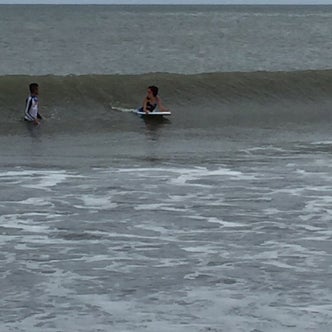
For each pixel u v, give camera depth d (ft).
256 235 46.24
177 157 71.77
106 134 87.56
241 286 38.01
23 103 102.12
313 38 304.09
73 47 245.45
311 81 118.42
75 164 67.77
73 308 35.37
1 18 518.37
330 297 36.78
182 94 111.04
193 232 46.78
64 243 44.60
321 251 43.32
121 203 53.52
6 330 33.01
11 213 50.75
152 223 48.67
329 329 33.37
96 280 38.75
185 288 37.73
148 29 366.63
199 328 33.37
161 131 90.12
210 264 41.11
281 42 280.72
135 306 35.60
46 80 107.55
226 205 53.16
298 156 72.43
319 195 56.13
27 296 36.70
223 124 96.84
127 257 42.19
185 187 58.49
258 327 33.50
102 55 218.38
